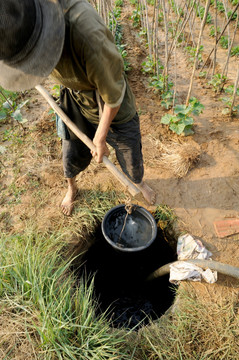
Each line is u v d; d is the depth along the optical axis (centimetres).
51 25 130
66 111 221
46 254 241
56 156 349
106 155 220
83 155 252
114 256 303
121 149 241
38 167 336
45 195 307
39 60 134
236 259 260
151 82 472
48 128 382
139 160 254
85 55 145
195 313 223
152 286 296
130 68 503
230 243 271
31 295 207
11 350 195
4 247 237
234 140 365
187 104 376
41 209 295
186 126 368
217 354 204
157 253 304
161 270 257
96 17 147
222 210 296
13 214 291
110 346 194
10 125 393
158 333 212
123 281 306
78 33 139
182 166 329
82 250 281
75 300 213
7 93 424
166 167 333
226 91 420
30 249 237
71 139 236
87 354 189
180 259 261
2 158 348
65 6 140
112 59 153
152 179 322
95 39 141
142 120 398
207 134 374
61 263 248
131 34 656
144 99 440
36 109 416
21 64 137
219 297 233
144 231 258
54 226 281
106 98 171
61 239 268
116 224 262
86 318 210
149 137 371
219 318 220
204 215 292
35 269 218
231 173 327
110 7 485
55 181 321
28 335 191
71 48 147
